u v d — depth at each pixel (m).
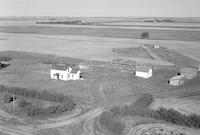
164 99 51.84
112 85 62.53
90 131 36.44
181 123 39.38
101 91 57.62
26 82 65.12
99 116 42.31
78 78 69.31
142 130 36.75
